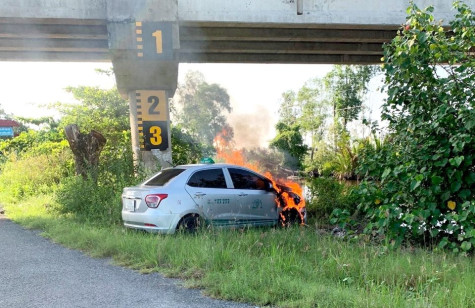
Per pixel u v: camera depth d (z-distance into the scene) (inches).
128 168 477.1
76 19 504.4
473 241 221.3
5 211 505.7
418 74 259.8
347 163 912.9
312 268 203.5
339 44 695.1
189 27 568.4
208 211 303.9
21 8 489.4
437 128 253.3
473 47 274.8
